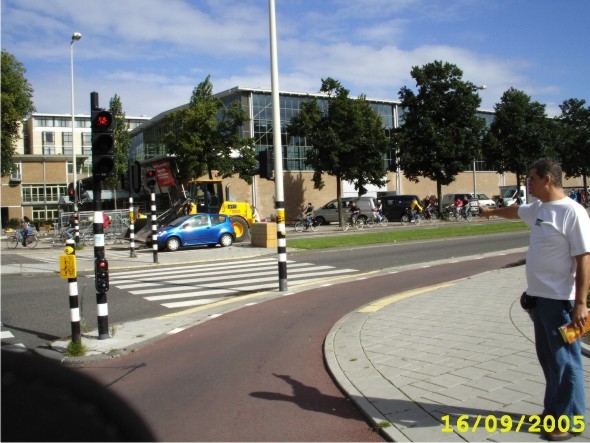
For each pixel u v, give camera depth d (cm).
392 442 371
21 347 700
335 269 1434
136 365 605
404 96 3994
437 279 1202
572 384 351
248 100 4669
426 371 507
